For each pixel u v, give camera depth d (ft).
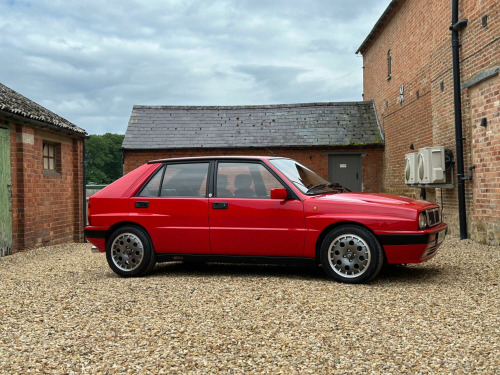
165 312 14.20
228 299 15.58
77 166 40.78
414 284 17.61
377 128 61.67
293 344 11.28
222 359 10.44
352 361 10.21
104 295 16.61
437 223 19.40
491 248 25.79
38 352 11.06
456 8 31.30
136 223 20.47
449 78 33.40
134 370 9.92
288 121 64.85
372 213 17.78
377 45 61.46
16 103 32.30
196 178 20.48
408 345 11.10
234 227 19.38
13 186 30.86
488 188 27.94
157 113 67.36
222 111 67.72
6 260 27.53
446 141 34.32
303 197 18.85
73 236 40.52
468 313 13.65
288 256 18.97
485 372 9.53
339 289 16.84
